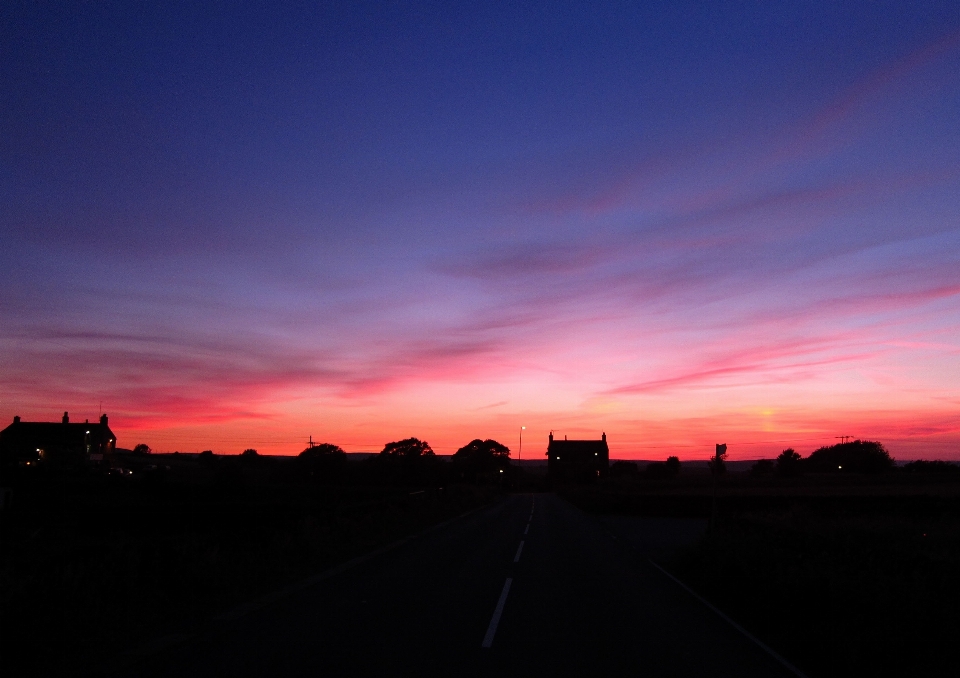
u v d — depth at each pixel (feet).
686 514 139.03
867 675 22.99
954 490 212.84
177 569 36.45
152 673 21.99
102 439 292.40
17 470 173.88
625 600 37.99
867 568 30.17
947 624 23.62
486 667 23.22
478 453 379.76
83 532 88.22
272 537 51.03
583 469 375.66
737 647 27.07
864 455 345.31
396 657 24.21
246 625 29.27
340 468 273.95
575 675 22.62
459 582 42.75
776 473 352.49
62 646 24.71
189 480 217.36
